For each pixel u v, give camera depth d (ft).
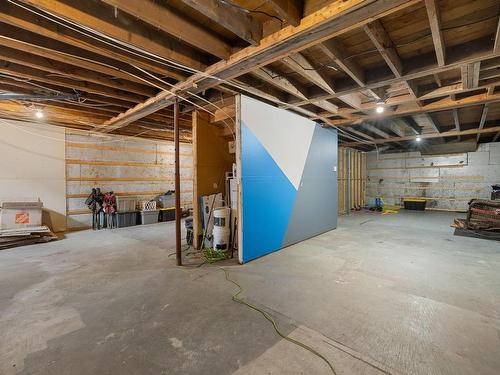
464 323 6.38
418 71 9.22
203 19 7.46
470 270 9.95
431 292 8.07
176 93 11.23
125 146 21.65
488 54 7.90
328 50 8.12
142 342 5.69
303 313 6.88
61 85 10.84
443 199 28.96
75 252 12.75
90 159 19.71
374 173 33.65
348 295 7.90
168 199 23.16
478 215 16.37
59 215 18.13
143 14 6.31
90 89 11.40
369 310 7.02
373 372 4.80
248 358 5.18
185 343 5.65
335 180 18.45
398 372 4.78
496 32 7.17
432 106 13.66
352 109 14.69
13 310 7.07
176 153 11.18
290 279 9.18
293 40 7.16
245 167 11.07
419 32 7.91
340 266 10.49
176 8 6.96
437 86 11.61
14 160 16.42
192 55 9.06
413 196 30.89
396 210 28.84
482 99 12.22
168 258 11.73
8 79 10.85
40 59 9.09
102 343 5.65
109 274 9.75
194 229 13.26
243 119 11.03
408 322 6.43
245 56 8.10
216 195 13.69
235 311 6.99
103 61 9.22
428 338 5.79
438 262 10.92
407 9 6.86
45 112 15.05
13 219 14.89
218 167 14.52
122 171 21.44
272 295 7.93
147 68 9.30
